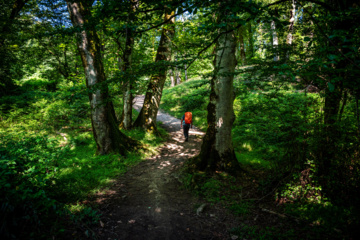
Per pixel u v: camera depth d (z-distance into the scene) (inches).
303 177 145.9
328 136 136.4
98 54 239.9
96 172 197.6
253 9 77.9
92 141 298.5
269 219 127.7
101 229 114.2
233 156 205.6
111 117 261.4
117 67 365.7
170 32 368.2
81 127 366.6
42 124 337.7
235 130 361.4
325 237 104.3
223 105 197.3
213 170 200.4
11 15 397.1
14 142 154.0
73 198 142.6
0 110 364.8
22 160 125.3
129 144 279.0
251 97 414.9
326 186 138.3
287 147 171.9
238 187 172.4
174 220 130.1
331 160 136.0
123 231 115.9
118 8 103.5
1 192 86.4
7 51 391.9
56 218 105.5
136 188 176.6
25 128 314.5
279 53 149.2
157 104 388.8
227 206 145.6
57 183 153.8
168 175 205.9
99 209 135.8
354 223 109.1
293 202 140.9
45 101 376.8
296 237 107.0
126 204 147.8
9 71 451.2
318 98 152.9
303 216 123.3
